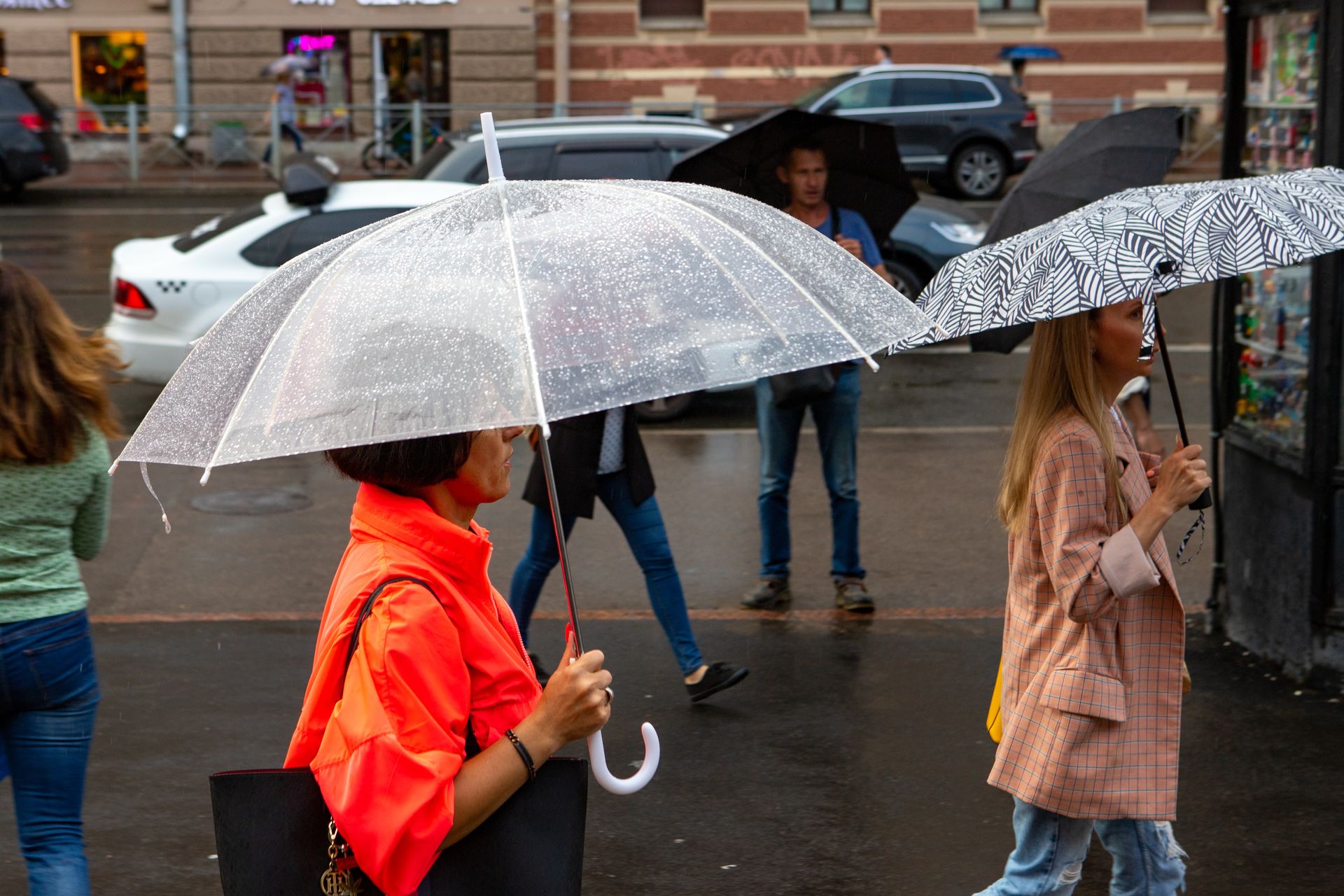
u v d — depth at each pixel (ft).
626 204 7.19
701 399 36.01
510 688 6.99
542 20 85.30
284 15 84.74
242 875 6.85
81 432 10.43
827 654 19.12
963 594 21.70
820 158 19.75
